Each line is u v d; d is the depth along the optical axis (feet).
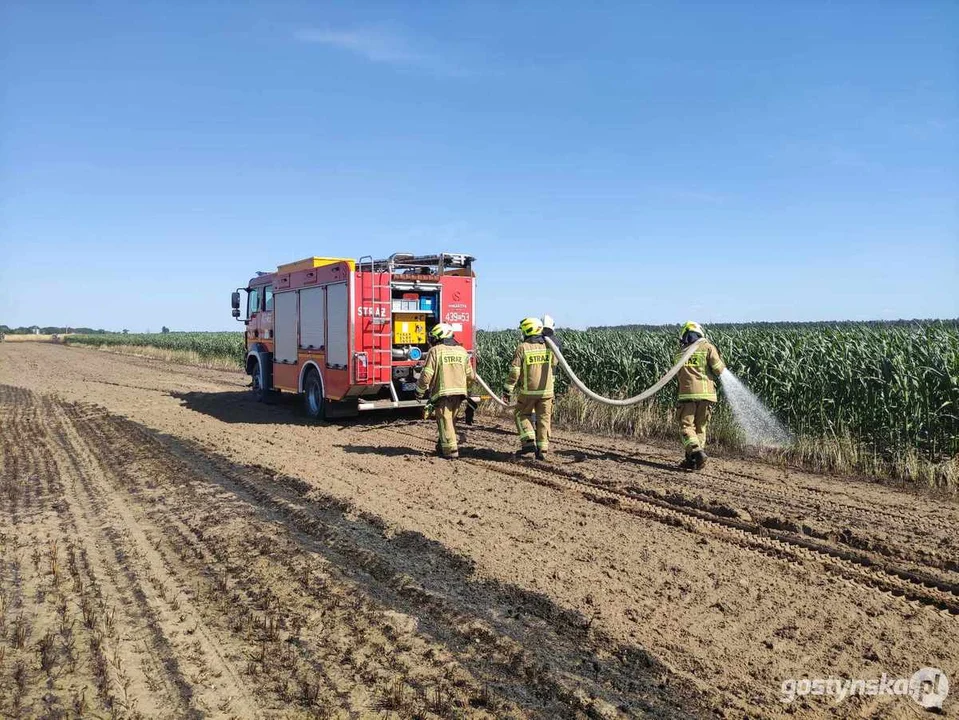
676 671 12.31
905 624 14.16
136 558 18.67
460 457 31.12
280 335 47.96
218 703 11.62
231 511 22.95
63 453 34.14
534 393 30.01
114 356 144.87
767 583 16.17
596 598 15.24
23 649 13.58
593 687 11.87
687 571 16.87
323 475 27.30
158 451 33.73
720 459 30.30
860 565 17.42
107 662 13.03
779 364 35.40
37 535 20.84
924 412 29.58
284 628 14.33
